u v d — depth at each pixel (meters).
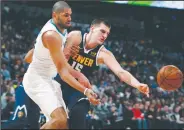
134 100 15.28
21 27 19.14
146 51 20.83
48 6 20.05
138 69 19.11
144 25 21.78
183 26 22.06
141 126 13.79
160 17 21.86
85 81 4.79
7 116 12.12
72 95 5.95
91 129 13.12
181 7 18.08
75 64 5.70
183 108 15.50
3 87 13.30
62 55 4.51
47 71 5.01
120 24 21.45
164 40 21.89
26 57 5.58
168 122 14.20
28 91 5.00
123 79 5.50
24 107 9.71
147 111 14.42
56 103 4.75
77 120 5.89
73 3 19.91
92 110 13.48
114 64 5.65
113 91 15.93
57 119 4.46
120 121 13.69
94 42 5.64
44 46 4.72
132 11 21.41
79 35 5.67
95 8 20.64
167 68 5.20
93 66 5.77
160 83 5.21
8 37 18.22
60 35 4.70
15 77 15.26
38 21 19.84
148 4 17.78
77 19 20.42
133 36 21.59
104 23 5.67
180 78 5.18
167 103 16.11
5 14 19.00
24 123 10.74
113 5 20.72
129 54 20.25
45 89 4.89
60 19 4.69
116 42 20.91
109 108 14.12
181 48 21.69
